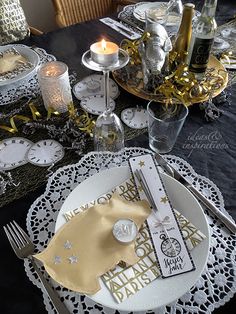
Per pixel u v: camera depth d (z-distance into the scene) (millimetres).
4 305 409
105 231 440
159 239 437
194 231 448
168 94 677
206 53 702
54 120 681
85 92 750
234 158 604
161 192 490
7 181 556
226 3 1136
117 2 1431
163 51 674
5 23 1183
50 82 640
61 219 465
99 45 527
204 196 525
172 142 610
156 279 405
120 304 377
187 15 710
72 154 606
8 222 499
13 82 760
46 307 401
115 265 411
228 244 461
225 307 407
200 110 704
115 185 519
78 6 1366
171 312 395
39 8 1724
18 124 673
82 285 388
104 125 588
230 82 797
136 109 703
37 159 592
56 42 942
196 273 404
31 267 435
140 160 527
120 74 762
